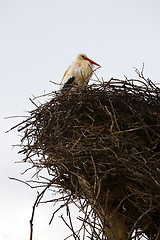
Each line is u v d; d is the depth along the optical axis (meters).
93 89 9.05
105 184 7.95
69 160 7.91
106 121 8.66
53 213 7.33
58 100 9.07
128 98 8.70
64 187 8.35
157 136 8.52
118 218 7.80
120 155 7.53
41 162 8.29
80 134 8.48
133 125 8.45
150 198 7.18
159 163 7.58
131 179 7.95
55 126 8.84
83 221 6.91
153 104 8.77
